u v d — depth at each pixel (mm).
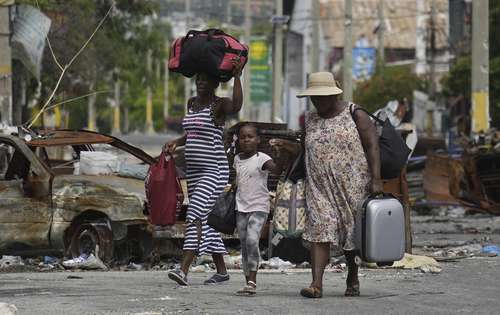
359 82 124188
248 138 20047
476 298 19547
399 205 18719
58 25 63250
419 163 57969
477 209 51688
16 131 31969
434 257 28219
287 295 19641
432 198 53344
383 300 19062
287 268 25625
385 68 122500
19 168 27391
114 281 22125
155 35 76750
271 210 27516
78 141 28109
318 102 19031
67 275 23781
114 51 73062
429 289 20922
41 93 68062
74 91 70812
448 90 103125
